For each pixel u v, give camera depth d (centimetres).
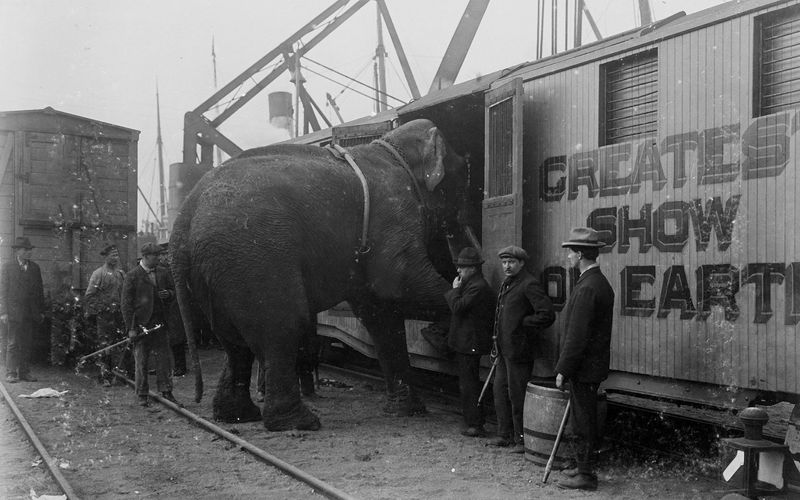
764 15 549
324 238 755
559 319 713
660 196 618
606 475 589
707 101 585
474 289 704
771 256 533
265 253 711
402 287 798
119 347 1132
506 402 677
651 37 632
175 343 1179
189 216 745
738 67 563
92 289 1106
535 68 763
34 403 919
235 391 785
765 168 539
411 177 833
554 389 599
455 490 536
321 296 783
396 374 848
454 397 961
